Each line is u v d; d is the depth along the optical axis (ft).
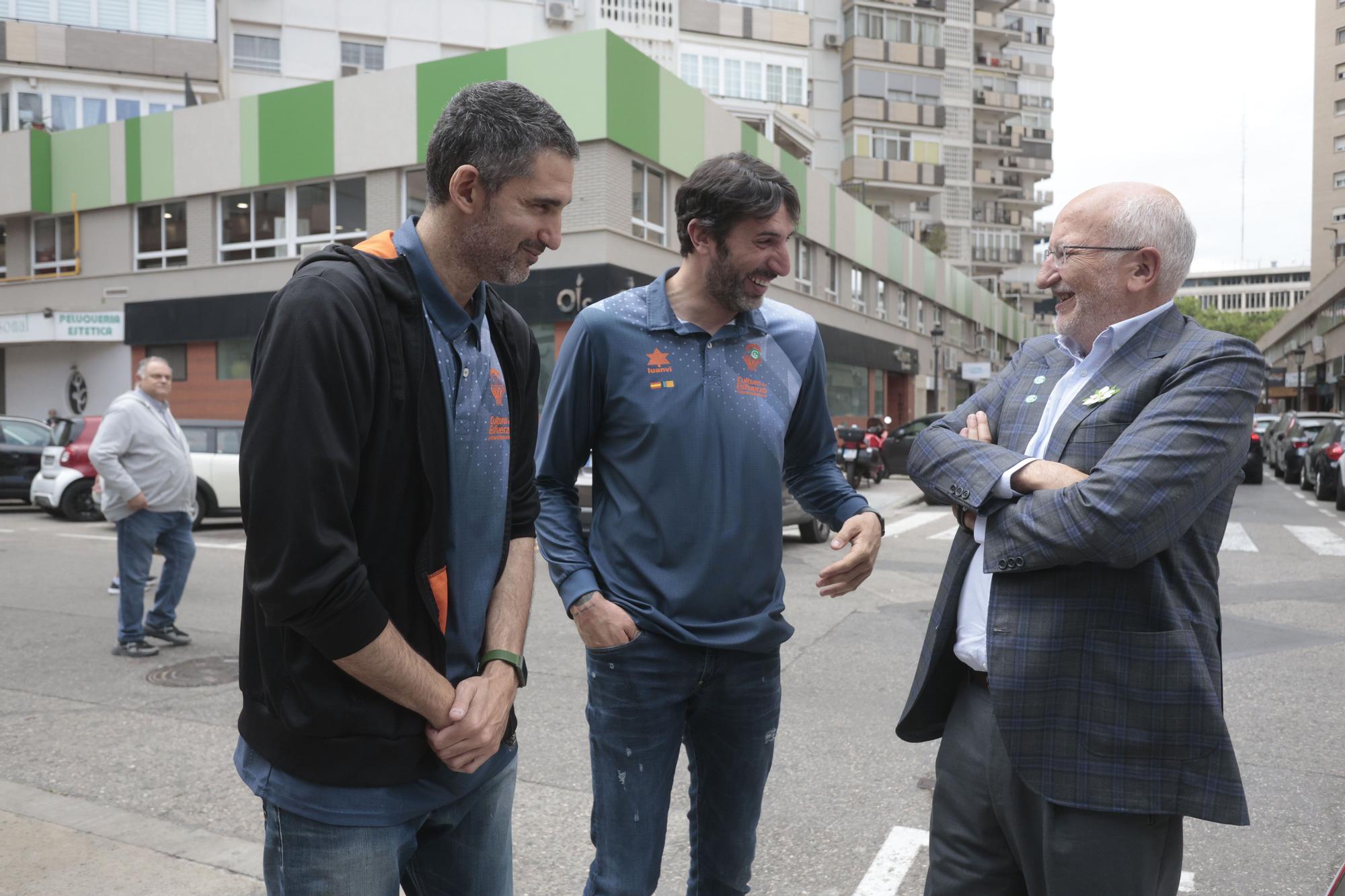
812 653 19.24
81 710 15.15
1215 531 5.49
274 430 4.14
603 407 6.97
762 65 123.95
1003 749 5.61
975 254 196.65
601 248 54.13
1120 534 5.01
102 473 17.98
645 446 6.77
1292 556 32.94
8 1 87.04
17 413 74.90
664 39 116.37
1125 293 5.74
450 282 4.89
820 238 85.40
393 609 4.66
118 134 69.67
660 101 59.72
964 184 191.42
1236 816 5.07
